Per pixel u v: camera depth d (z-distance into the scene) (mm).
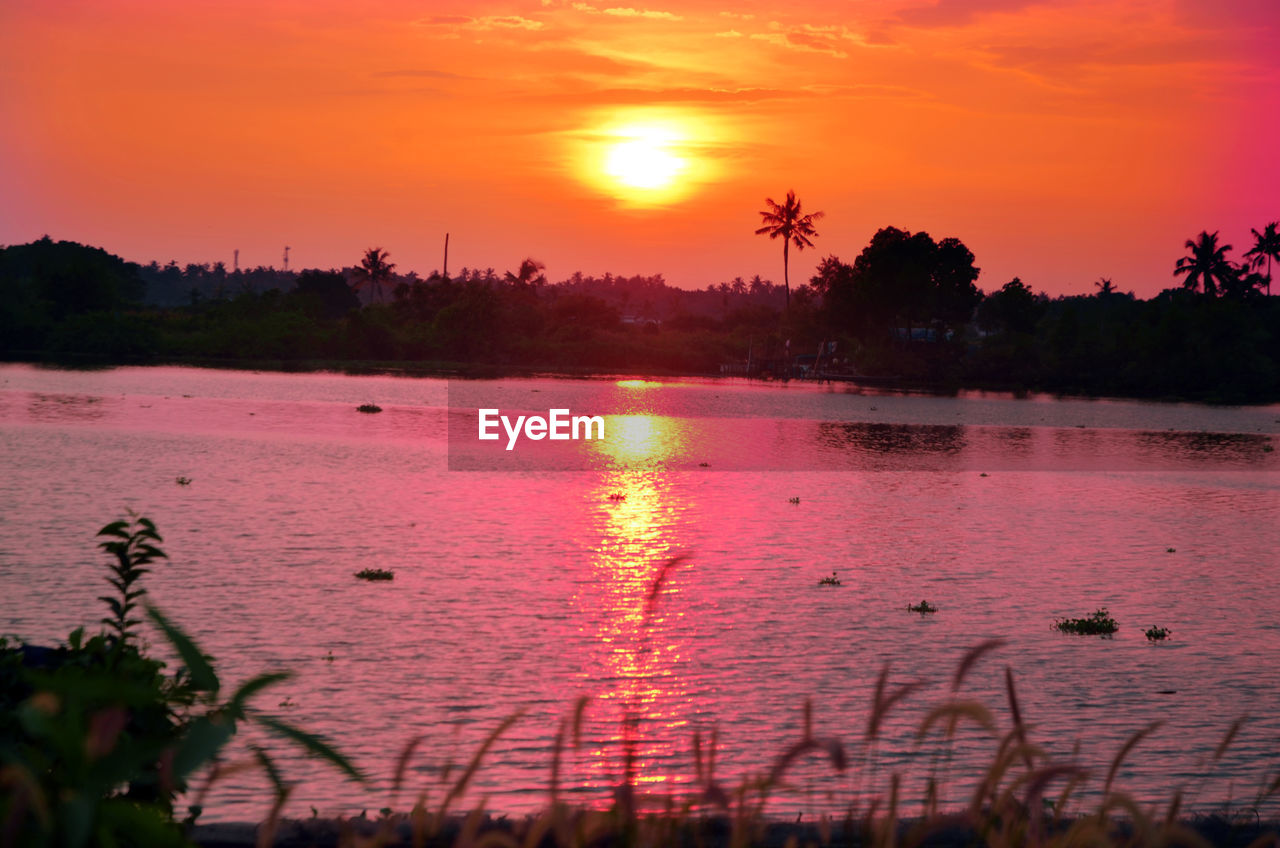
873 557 25875
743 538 27953
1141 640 18188
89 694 1795
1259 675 16094
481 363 153250
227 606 18062
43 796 1736
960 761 11430
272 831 2240
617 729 12531
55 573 19641
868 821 3221
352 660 15203
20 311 136625
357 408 70188
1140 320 131250
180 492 31875
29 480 32969
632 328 181625
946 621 19297
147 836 1812
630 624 18016
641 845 2746
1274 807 9898
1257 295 143750
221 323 148500
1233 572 25219
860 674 15500
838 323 140625
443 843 4461
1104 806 2486
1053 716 13773
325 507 30359
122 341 136875
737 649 16703
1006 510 35344
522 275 192875
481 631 17203
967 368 133750
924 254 132250
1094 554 27359
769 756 11594
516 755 11438
